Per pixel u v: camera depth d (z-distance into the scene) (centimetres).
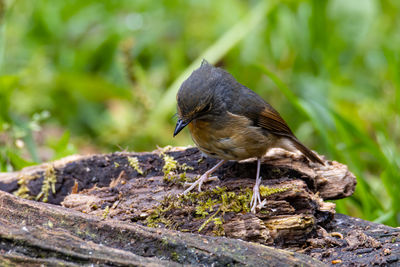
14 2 1567
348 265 741
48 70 1562
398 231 818
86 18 1712
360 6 1659
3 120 1175
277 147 962
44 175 942
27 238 650
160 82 1608
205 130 879
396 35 1734
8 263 623
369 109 1502
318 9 1659
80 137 1485
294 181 831
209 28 1712
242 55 1662
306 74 1644
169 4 1755
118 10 1767
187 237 712
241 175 926
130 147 1389
